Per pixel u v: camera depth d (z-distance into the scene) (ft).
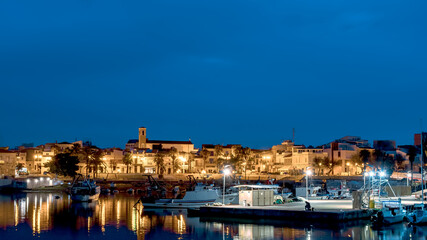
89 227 250.16
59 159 599.16
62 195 472.03
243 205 296.10
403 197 372.79
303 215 253.24
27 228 246.88
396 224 246.27
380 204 281.13
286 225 244.01
